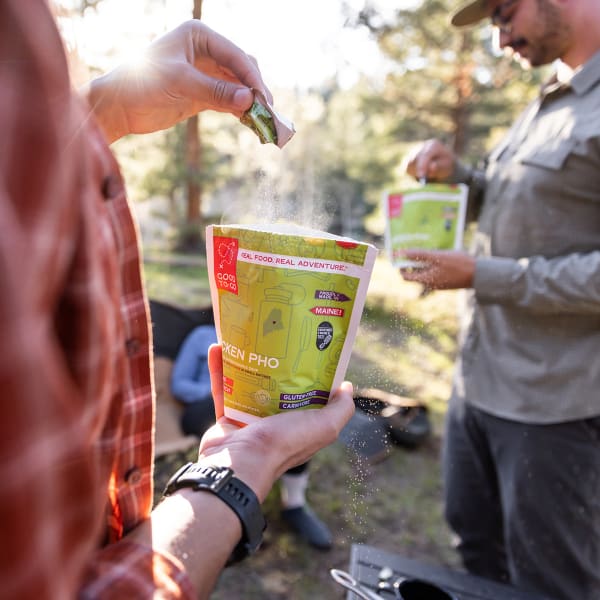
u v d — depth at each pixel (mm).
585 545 1209
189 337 2408
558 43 1299
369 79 10305
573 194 1202
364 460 807
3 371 228
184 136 8867
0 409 229
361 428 805
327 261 558
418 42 8773
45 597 250
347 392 617
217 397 644
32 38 258
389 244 1452
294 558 1911
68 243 280
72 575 273
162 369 2363
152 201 9945
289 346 563
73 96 297
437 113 9453
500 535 1479
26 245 240
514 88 8984
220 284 587
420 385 3404
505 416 1290
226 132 8320
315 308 562
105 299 332
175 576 403
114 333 368
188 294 5133
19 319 233
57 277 268
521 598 912
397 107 9828
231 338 584
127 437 484
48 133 259
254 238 556
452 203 1415
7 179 239
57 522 258
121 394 433
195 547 432
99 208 368
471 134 9797
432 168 1588
